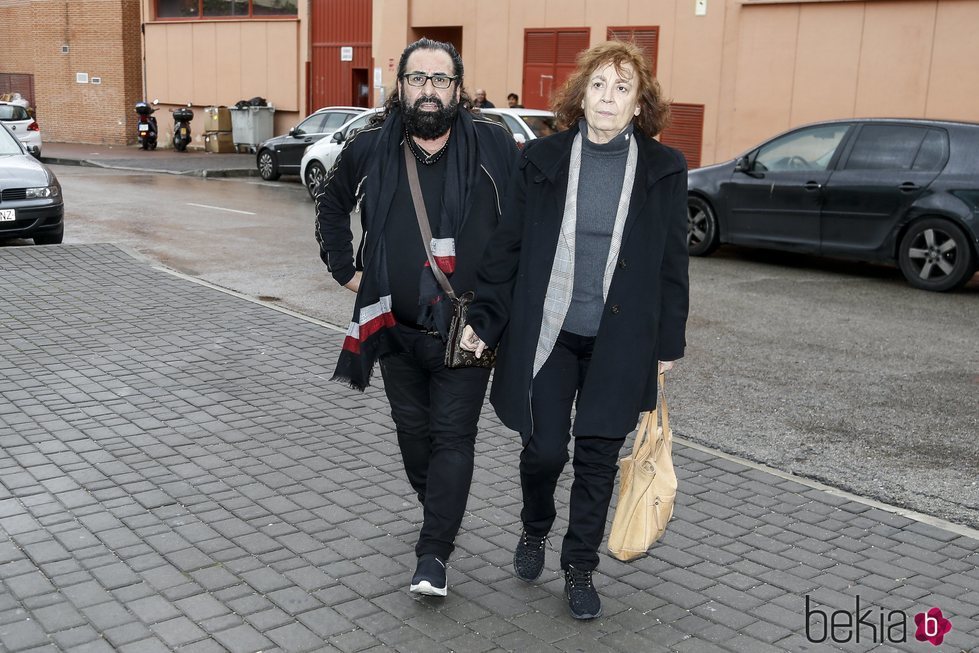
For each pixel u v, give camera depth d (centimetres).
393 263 363
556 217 342
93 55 3178
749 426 596
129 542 414
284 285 994
